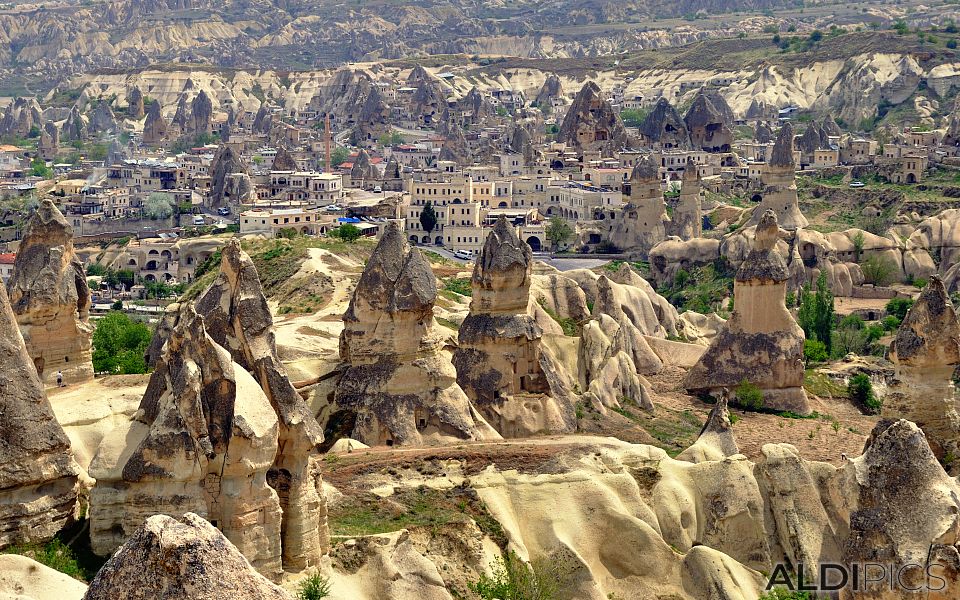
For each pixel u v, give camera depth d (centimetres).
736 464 8975
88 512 6844
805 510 8788
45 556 6372
